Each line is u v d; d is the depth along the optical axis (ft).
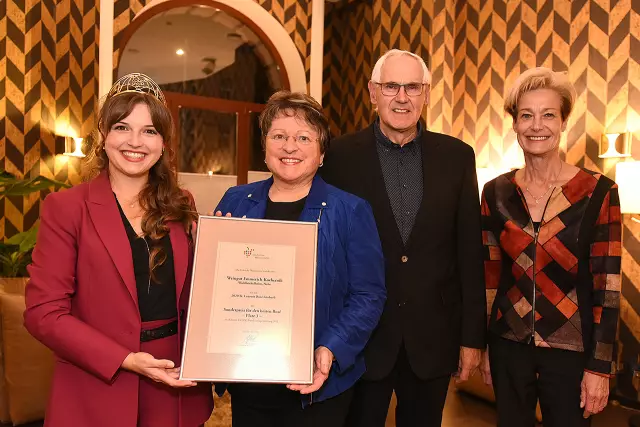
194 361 4.80
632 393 14.47
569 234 6.19
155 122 5.15
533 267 6.29
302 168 5.78
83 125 22.25
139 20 20.26
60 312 4.76
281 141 5.76
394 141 6.80
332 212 5.77
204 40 24.43
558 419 6.18
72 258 4.92
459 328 6.79
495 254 6.84
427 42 18.81
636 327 14.88
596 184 6.22
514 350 6.42
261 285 5.09
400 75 6.48
